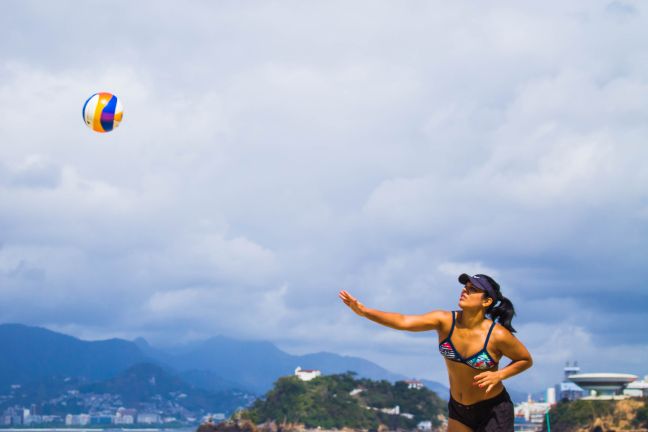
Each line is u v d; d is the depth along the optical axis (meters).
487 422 12.78
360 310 12.27
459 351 12.41
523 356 12.30
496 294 12.30
